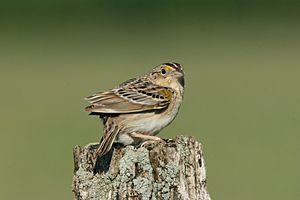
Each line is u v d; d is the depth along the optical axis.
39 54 37.94
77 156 7.97
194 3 43.50
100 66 33.84
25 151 20.27
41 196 16.30
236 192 16.62
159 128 9.45
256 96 26.27
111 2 43.38
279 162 18.77
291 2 43.56
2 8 42.56
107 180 7.70
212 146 20.02
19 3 42.72
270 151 19.61
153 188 7.50
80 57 36.88
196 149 7.71
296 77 29.62
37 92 28.64
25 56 37.47
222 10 43.59
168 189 7.53
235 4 43.31
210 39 40.66
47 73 32.66
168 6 43.66
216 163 18.83
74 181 7.96
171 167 7.53
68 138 21.05
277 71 31.27
